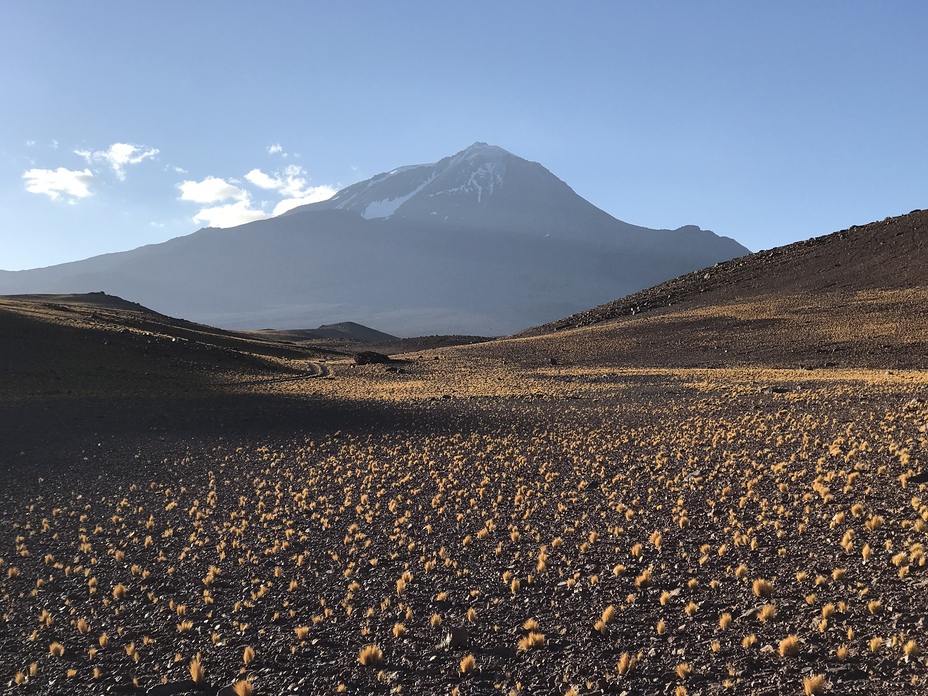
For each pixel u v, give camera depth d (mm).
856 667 6902
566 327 116625
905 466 15086
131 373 56188
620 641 8695
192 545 15945
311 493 20828
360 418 37625
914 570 9266
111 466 26609
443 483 20562
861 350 64500
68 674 9375
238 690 8156
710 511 14422
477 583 11734
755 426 25172
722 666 7547
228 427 35688
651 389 45094
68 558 15445
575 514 15820
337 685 8391
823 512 12992
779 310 86750
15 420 36656
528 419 34062
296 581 12625
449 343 153875
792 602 9023
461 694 7812
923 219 105125
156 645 10273
